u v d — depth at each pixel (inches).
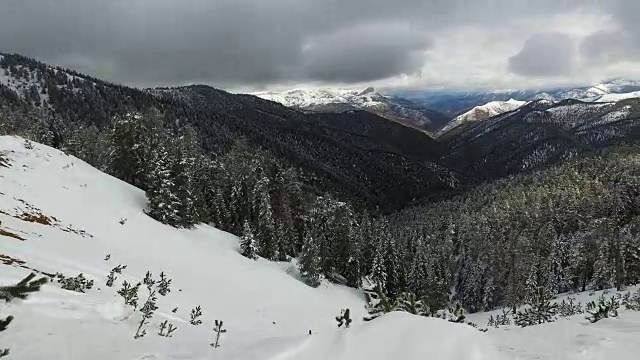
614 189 3909.9
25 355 229.5
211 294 794.8
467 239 4141.2
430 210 6678.2
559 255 2716.5
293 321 743.7
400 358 173.8
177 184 1489.9
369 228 2436.0
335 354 184.1
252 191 2014.0
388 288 2096.5
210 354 236.2
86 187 1154.0
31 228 633.0
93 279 473.1
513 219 4296.3
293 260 1918.1
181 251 1103.6
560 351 243.1
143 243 984.3
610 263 2053.4
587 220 3686.0
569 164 6491.1
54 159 1200.2
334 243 2026.3
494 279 2760.8
